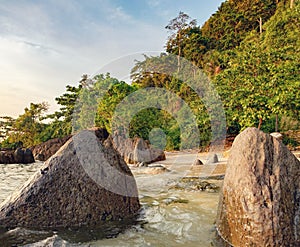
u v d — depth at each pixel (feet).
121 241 10.15
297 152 37.88
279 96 34.30
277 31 54.49
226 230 9.57
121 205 12.86
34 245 9.11
